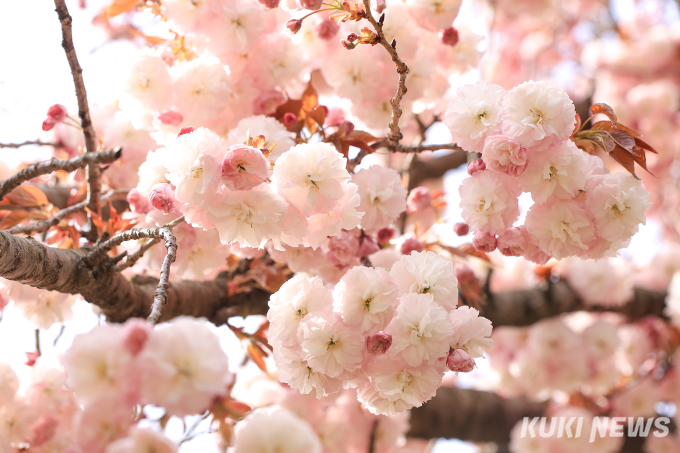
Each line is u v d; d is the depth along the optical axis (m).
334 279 1.08
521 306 1.58
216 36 1.08
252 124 1.04
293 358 0.89
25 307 1.06
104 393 0.76
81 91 1.02
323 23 1.10
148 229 0.91
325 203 0.88
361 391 0.90
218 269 1.20
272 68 1.11
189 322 0.78
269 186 0.88
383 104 1.15
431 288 0.89
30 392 1.09
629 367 1.95
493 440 1.78
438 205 1.22
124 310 1.06
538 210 0.93
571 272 1.67
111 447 0.76
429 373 0.87
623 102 2.68
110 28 1.49
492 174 0.93
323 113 1.07
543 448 1.69
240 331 1.08
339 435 1.33
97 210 1.08
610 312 1.78
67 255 0.99
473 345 0.89
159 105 1.07
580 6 2.91
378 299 0.87
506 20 2.85
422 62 1.13
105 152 1.01
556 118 0.90
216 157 0.86
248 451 0.81
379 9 1.00
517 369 1.74
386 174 1.05
